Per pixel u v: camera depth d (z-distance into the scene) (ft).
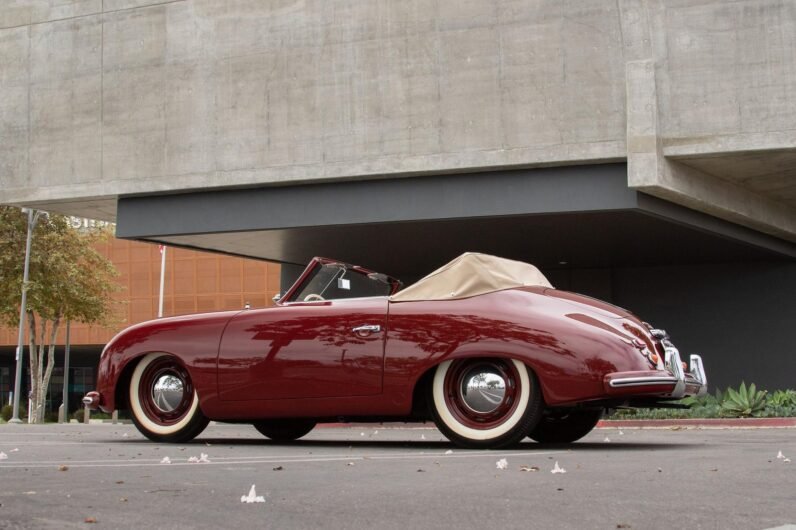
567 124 48.55
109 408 24.17
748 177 51.52
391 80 52.06
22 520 9.30
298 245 63.05
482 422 20.26
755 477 13.70
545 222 52.47
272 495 11.42
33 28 60.70
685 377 21.24
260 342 22.25
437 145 50.88
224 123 55.67
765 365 66.59
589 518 9.64
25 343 151.74
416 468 15.12
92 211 64.64
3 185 60.75
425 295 21.20
